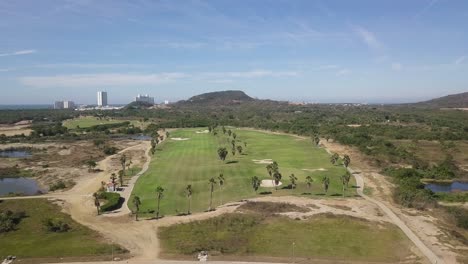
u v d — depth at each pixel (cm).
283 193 14025
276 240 9544
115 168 19688
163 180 16338
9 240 10050
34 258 8950
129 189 15238
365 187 15112
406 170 17312
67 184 16588
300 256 8812
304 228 10150
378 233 9831
